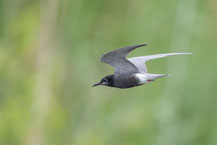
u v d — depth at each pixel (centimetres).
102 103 1459
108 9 1563
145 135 1359
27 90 1505
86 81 1512
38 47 1564
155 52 1419
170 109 1355
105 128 1421
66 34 1566
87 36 1558
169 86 1373
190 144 1339
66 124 1471
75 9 1569
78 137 1434
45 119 1469
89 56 1537
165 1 1431
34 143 1455
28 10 1595
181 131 1346
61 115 1470
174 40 1401
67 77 1531
